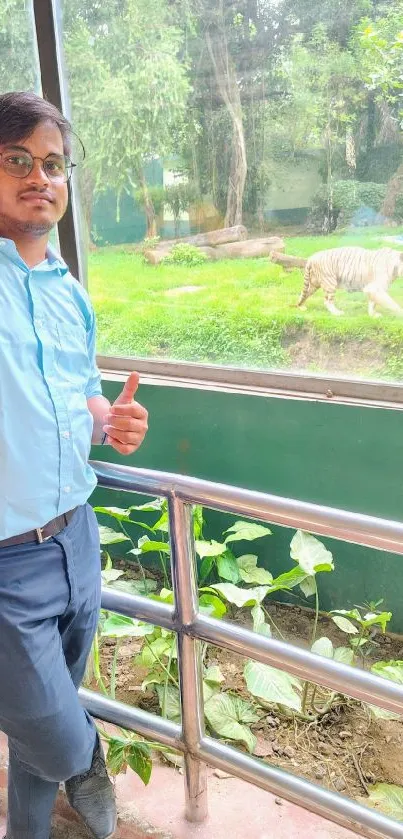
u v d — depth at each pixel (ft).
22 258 3.59
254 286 8.04
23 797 4.02
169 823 4.49
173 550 3.89
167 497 3.83
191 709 4.09
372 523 3.17
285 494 7.82
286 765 5.98
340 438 7.32
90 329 4.14
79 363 3.73
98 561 4.03
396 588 7.46
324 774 5.89
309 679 3.52
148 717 4.33
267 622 7.93
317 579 7.91
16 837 4.12
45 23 7.90
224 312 8.28
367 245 7.24
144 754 4.56
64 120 3.61
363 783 5.78
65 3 7.95
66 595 3.66
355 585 7.69
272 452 7.75
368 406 7.10
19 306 3.44
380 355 7.41
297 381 7.76
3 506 3.33
